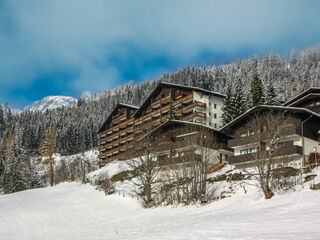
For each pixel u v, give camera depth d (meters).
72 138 142.62
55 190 63.31
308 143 43.38
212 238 13.29
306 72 147.75
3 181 101.00
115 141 100.62
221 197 35.88
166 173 42.72
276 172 32.41
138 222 30.03
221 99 81.62
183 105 80.88
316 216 16.50
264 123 43.97
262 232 13.32
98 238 20.89
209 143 44.84
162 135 59.66
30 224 38.38
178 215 31.22
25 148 130.75
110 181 59.94
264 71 172.25
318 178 31.72
